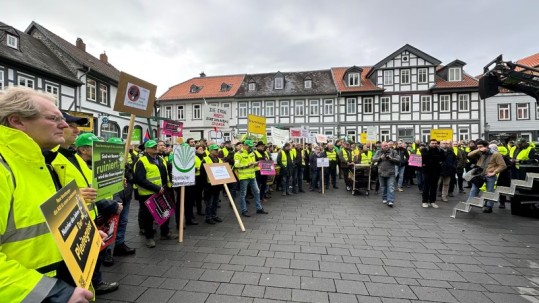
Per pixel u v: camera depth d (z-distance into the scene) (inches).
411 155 415.2
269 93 1206.9
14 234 49.0
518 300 115.3
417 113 1079.0
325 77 1247.5
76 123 98.9
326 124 1149.7
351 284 127.8
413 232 208.5
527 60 917.8
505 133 1045.2
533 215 255.9
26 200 50.9
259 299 114.8
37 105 54.9
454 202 328.8
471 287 125.8
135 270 142.5
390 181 302.8
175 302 112.4
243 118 1222.9
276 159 396.2
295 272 140.1
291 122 1185.4
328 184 445.7
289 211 281.7
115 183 123.7
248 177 263.7
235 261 153.9
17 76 603.8
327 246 178.1
